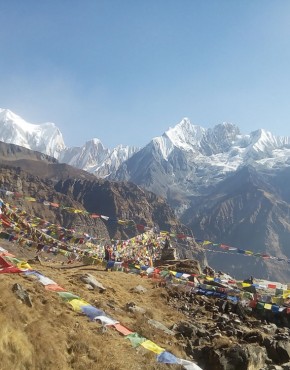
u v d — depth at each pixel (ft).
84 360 49.34
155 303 86.53
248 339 73.61
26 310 54.13
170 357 40.45
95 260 70.49
